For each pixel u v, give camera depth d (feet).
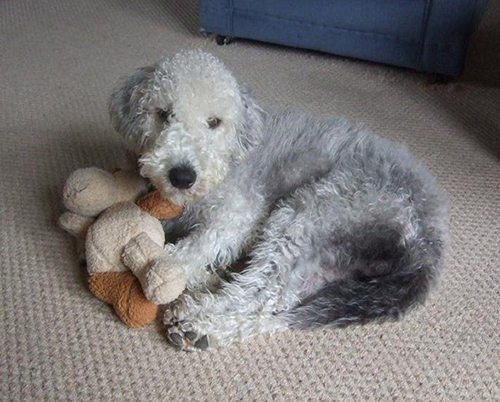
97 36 11.69
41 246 6.13
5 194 6.92
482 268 6.11
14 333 5.15
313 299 5.42
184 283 4.99
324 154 5.94
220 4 11.25
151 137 5.23
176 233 6.05
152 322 5.28
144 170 5.02
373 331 5.32
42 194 6.93
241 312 5.24
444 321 5.47
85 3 13.50
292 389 4.79
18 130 8.26
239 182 5.83
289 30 11.03
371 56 10.57
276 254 5.39
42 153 7.73
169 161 4.91
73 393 4.67
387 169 5.68
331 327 5.28
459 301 5.69
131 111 5.39
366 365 5.02
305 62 11.02
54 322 5.26
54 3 13.41
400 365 5.03
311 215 5.44
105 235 5.16
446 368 5.02
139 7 13.33
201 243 5.57
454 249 6.35
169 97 5.02
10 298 5.50
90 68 10.30
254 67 10.73
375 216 5.39
